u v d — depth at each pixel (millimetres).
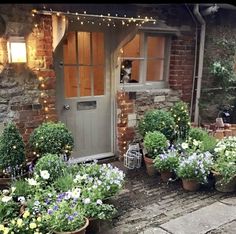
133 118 4891
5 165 3469
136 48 4926
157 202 3574
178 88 5340
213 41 5594
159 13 4832
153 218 3217
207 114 5824
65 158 3746
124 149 4855
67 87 4391
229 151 3959
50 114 4121
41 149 3760
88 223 2730
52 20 3791
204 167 3760
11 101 3818
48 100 4070
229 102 6055
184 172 3740
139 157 4582
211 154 4051
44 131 3775
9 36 3637
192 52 5375
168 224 3080
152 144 4250
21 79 3838
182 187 3957
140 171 4484
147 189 3912
